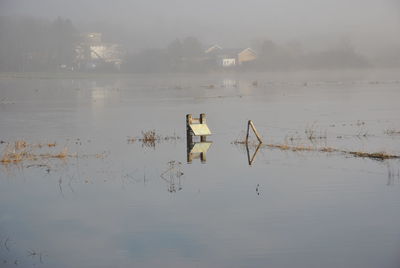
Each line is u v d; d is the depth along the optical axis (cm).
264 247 2603
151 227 2914
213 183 3816
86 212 3200
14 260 2512
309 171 4103
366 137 5694
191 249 2600
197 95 12838
